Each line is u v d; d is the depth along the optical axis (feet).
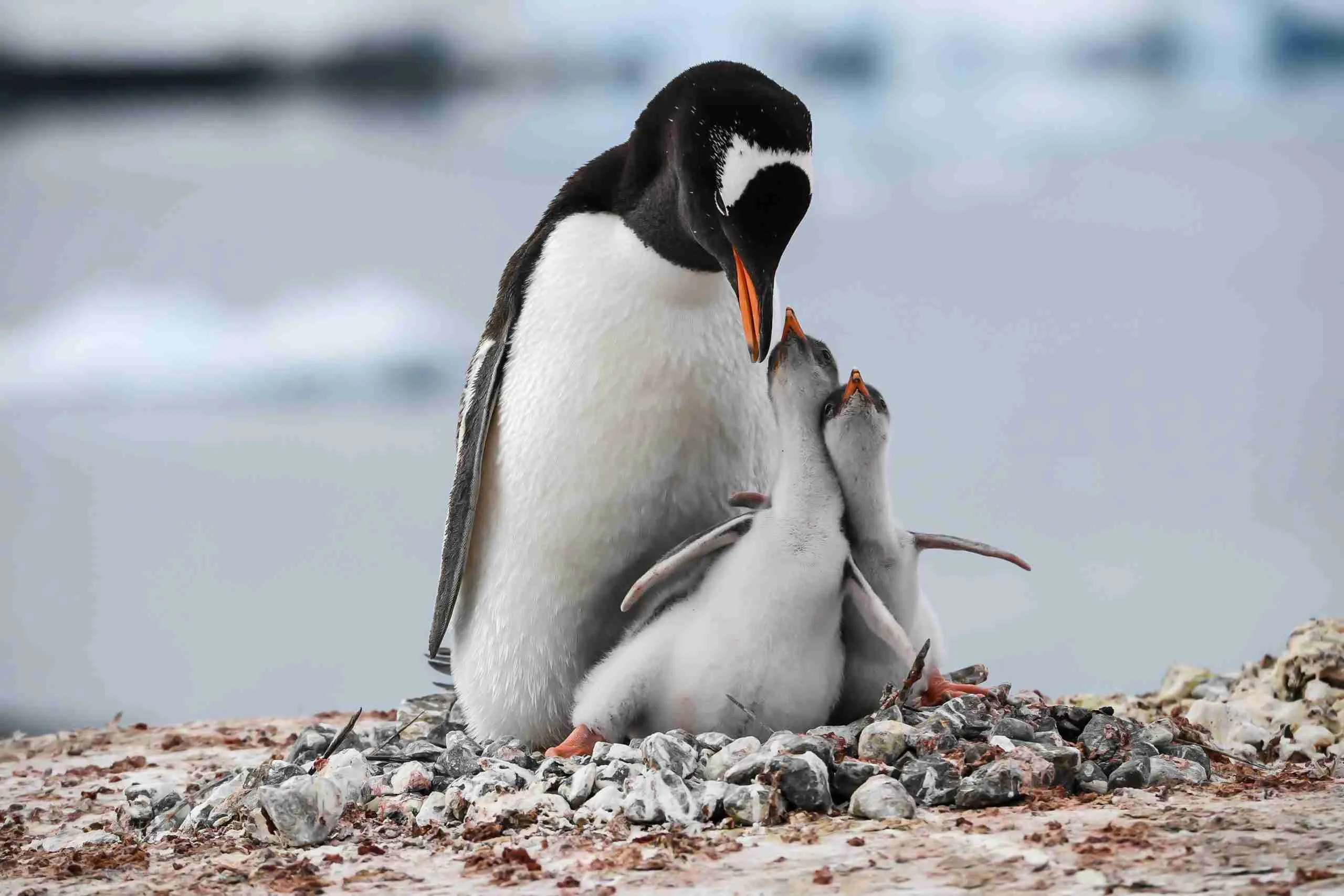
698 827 26.94
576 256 33.83
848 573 30.71
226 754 43.21
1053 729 31.45
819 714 31.65
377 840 27.94
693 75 32.71
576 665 35.12
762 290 30.81
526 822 27.71
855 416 30.30
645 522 33.99
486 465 35.27
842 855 24.66
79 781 39.60
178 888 25.02
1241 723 36.81
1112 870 22.80
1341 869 22.22
